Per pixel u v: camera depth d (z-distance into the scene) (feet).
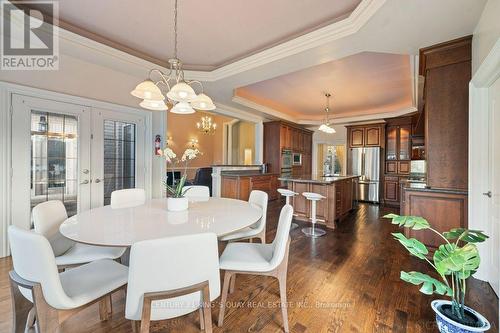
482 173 7.27
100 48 9.14
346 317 5.61
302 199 14.73
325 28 7.88
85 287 4.20
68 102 9.94
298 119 23.86
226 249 6.10
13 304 4.26
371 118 20.90
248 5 7.07
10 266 7.86
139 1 6.91
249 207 7.21
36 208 5.47
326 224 13.61
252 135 28.17
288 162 23.03
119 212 6.41
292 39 8.93
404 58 10.68
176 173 26.09
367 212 17.38
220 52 10.26
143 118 12.82
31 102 8.99
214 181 19.19
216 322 5.45
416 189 8.91
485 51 6.37
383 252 9.64
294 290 6.78
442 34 7.58
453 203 8.26
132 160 12.46
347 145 23.04
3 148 8.43
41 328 3.59
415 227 4.91
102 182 11.20
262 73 11.05
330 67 11.73
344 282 7.23
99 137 11.04
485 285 6.97
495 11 5.67
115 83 11.48
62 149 9.91
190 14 7.55
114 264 5.06
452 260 4.35
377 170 21.02
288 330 5.14
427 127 8.81
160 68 11.12
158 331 5.17
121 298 6.25
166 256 3.40
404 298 6.39
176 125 26.94
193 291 3.64
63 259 5.45
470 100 7.47
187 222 5.41
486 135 7.15
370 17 6.68
